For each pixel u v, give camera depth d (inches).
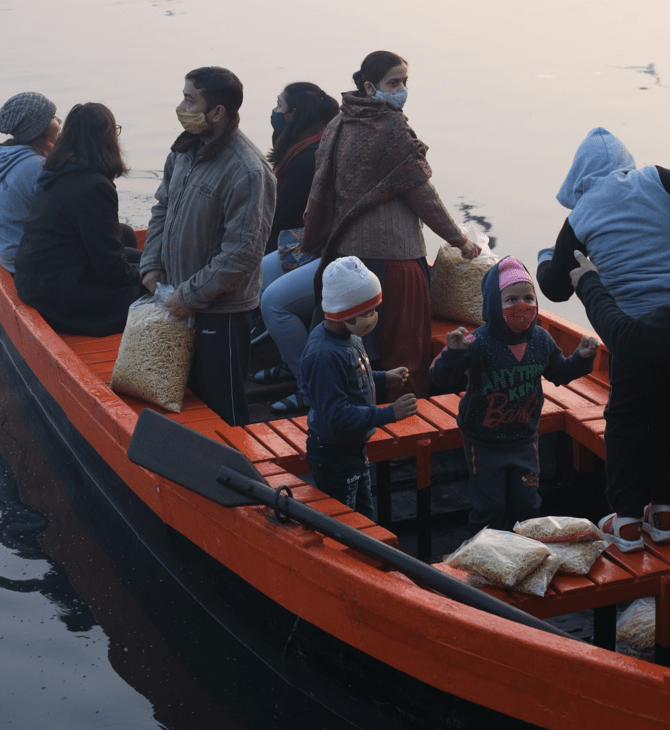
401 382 133.6
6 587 155.3
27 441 207.9
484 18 969.5
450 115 560.7
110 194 206.7
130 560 161.2
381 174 168.1
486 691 102.0
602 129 120.6
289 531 120.5
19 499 183.9
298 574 119.6
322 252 178.4
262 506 128.0
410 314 173.3
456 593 105.5
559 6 1056.8
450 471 173.2
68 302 211.6
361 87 172.6
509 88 636.1
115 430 160.2
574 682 94.7
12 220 230.7
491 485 134.9
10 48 774.5
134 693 128.6
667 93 607.2
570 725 96.3
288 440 155.2
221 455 126.3
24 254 212.7
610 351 111.7
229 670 132.3
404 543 156.8
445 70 704.4
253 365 220.5
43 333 203.3
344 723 120.6
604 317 111.1
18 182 228.1
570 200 121.3
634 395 113.9
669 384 111.8
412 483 171.0
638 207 112.3
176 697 127.6
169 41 810.8
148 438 133.7
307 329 192.7
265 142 477.7
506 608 103.7
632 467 117.8
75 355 191.0
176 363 168.4
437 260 205.3
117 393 176.2
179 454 130.0
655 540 121.1
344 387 124.5
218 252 162.2
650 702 90.4
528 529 120.7
